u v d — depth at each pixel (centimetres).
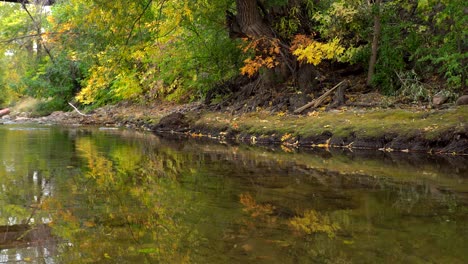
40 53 2598
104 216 279
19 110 2572
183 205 312
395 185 402
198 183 408
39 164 541
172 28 1074
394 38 1039
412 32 1005
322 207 308
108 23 830
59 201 325
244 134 990
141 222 265
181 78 1664
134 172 480
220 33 1320
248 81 1330
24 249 214
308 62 1065
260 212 292
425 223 266
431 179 439
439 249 215
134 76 1747
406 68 1077
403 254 207
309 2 1104
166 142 914
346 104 985
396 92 970
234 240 228
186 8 976
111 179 429
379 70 1049
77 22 1000
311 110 1007
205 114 1277
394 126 749
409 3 1078
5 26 2283
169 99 1739
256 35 1094
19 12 2309
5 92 2975
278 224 262
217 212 291
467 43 912
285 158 623
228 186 393
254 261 197
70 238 232
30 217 276
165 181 419
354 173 477
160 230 247
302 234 240
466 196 353
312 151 725
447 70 912
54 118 2048
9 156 626
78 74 2391
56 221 267
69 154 665
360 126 791
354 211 297
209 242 225
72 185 393
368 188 387
